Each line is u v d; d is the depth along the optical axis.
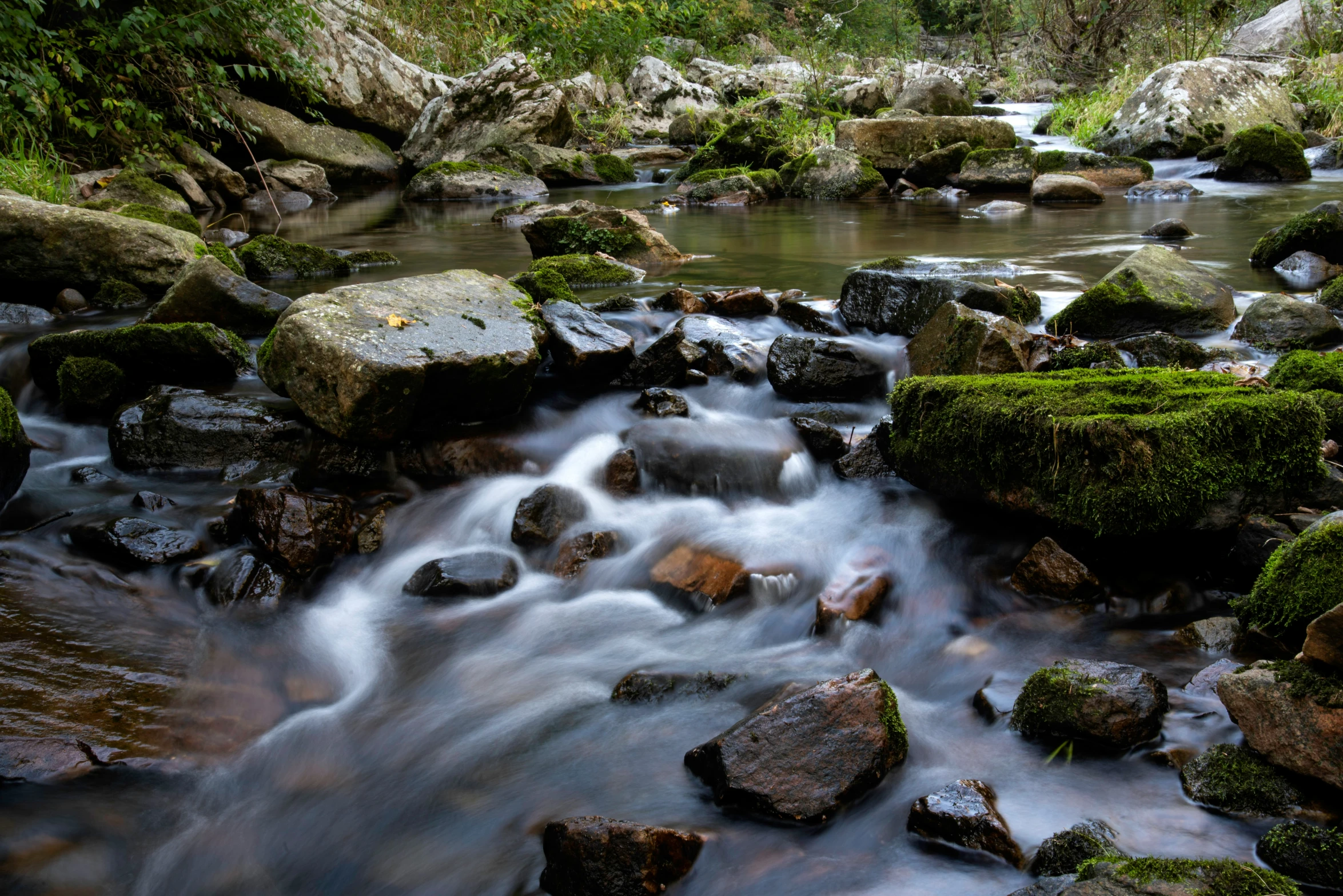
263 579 3.47
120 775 2.56
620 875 2.10
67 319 6.21
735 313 5.95
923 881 2.10
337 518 3.73
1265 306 5.11
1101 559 3.23
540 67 18.14
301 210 11.77
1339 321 5.29
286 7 11.76
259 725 2.83
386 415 4.01
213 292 5.73
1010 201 11.62
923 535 3.56
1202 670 2.65
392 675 3.10
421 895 2.23
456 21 17.83
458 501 4.09
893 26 28.27
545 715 2.82
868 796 2.34
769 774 2.32
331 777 2.63
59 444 4.50
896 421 3.84
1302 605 2.55
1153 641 2.88
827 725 2.39
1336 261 6.71
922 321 5.30
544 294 5.54
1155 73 14.66
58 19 10.21
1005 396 3.46
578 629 3.30
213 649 3.16
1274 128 12.39
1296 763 2.13
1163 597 3.06
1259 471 3.07
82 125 9.63
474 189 13.04
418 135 14.81
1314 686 2.16
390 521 3.97
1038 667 2.82
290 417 4.38
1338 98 14.89
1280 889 1.73
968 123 13.64
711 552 3.57
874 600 3.21
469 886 2.23
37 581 3.42
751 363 4.95
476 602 3.49
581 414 4.69
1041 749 2.46
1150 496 2.99
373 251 8.07
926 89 17.23
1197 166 13.07
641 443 4.32
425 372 4.05
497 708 2.88
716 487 4.12
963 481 3.55
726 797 2.33
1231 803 2.16
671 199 12.62
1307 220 6.75
